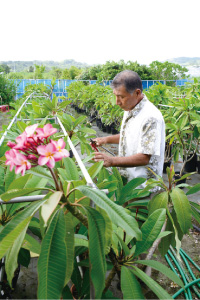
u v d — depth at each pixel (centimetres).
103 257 94
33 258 248
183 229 183
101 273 92
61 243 93
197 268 256
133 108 219
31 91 1070
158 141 206
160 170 225
